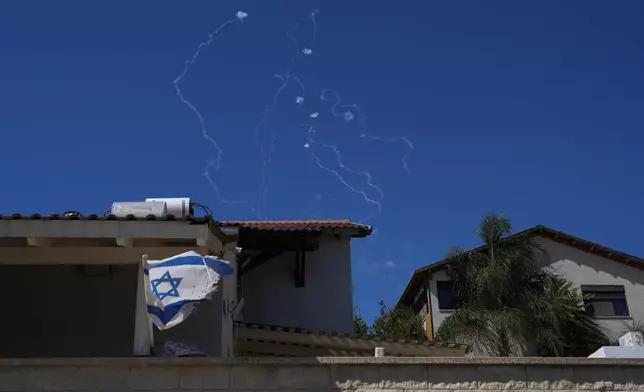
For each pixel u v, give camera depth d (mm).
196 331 13148
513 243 29141
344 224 20469
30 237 12062
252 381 10438
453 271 29406
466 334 26672
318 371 10531
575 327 27672
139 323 11312
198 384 10398
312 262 20703
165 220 12234
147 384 10383
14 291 13961
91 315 13859
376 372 10562
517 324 26328
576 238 30281
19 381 10344
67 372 10422
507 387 10609
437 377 10586
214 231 12773
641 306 29484
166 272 10742
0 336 13695
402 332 30062
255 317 20125
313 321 20156
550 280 28391
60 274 14078
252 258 19875
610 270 30141
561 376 10742
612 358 10891
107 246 12539
